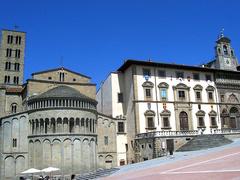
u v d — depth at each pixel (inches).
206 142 2701.8
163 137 2738.7
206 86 3452.3
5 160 2610.7
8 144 2647.6
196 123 3277.6
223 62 3786.9
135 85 3095.5
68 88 2861.7
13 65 4173.2
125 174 1621.6
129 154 3090.6
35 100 2682.1
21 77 4170.8
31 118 2684.5
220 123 3405.5
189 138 2886.3
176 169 1346.0
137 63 3154.5
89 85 3250.5
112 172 1985.7
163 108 3161.9
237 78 3688.5
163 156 2532.0
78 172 2551.7
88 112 2763.3
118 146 3090.6
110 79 3356.3
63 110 2620.6
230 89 3595.0
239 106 3587.6
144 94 3117.6
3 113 3196.4
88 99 2795.3
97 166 2815.0
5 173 2586.1
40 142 2573.8
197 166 1321.4
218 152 1792.6
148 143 2795.3
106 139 3009.4
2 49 4158.5
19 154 2652.6
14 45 4252.0
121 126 3174.2
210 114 3368.6
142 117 3041.3
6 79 4092.0
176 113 3203.7
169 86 3255.4
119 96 3314.5
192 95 3346.5
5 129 2669.8
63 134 2571.4
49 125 2591.0
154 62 3179.1
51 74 3179.1
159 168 1537.9
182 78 3348.9
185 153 2342.5
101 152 2942.9
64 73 3243.1
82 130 2684.5
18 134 2689.5
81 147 2620.6
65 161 2532.0
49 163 2512.3
